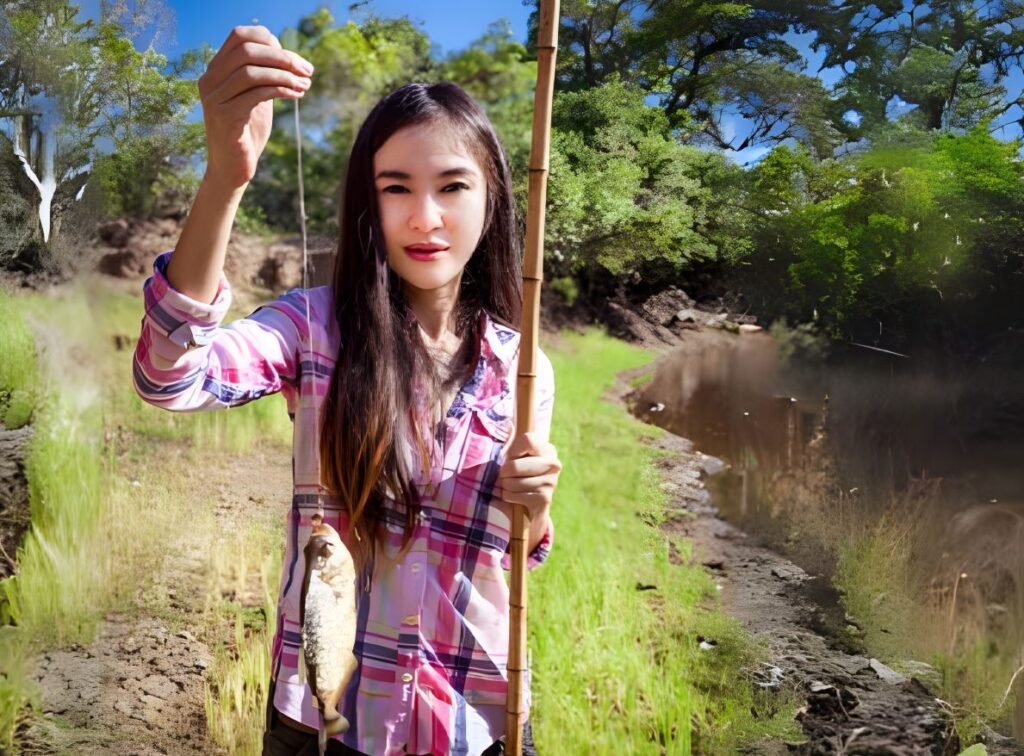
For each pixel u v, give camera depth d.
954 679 3.28
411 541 1.40
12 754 2.98
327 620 1.27
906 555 3.65
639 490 4.03
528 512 1.43
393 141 1.43
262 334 1.39
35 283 4.91
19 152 4.87
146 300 1.19
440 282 1.46
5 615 3.59
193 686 3.38
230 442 5.07
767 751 3.11
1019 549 3.54
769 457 4.15
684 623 3.53
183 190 7.56
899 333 4.49
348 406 1.37
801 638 3.48
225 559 4.10
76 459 4.34
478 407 1.48
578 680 3.35
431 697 1.39
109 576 3.84
